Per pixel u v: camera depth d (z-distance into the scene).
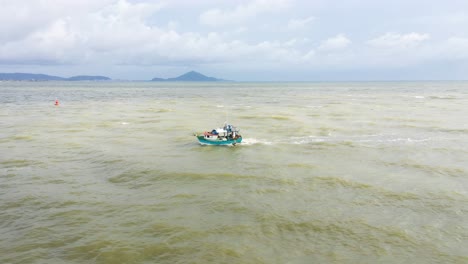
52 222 23.75
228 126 49.22
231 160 39.50
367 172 34.38
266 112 85.56
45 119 71.62
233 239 21.41
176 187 30.48
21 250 20.27
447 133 54.22
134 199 27.80
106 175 33.84
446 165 36.53
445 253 19.92
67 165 37.06
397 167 36.03
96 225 23.28
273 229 22.64
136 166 36.44
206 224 23.36
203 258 19.41
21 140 49.56
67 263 19.00
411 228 22.70
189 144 48.00
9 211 25.48
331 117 74.00
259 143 48.62
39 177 33.09
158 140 50.53
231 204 26.59
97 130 58.47
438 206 26.09
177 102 121.06
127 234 22.06
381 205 26.31
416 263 19.00
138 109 93.81
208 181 31.98
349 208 25.77
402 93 174.25
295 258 19.42
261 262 19.05
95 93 181.25
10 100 124.44
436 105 100.19
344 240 21.28
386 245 20.72
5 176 33.34
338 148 44.91
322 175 33.41
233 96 160.12
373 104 106.00
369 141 48.91
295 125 63.25
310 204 26.53
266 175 33.62
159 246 20.62
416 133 54.41
